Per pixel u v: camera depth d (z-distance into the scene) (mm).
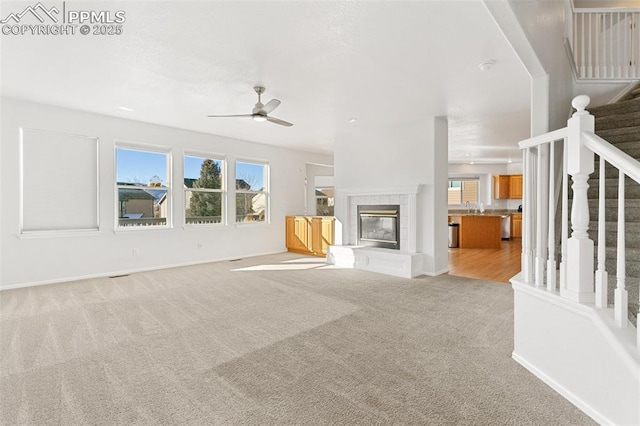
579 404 1706
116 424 1601
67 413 1687
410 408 1711
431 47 2781
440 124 5082
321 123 5418
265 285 4410
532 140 2127
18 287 4258
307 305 3518
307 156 8258
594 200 2799
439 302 3621
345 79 3498
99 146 4906
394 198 5438
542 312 1989
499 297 3814
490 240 8211
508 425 1574
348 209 6129
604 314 1565
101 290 4148
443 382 1965
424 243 5113
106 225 5000
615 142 3080
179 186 5855
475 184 10398
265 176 7395
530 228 2195
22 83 3625
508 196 10016
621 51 4578
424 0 2133
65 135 4625
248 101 4246
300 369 2133
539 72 2812
